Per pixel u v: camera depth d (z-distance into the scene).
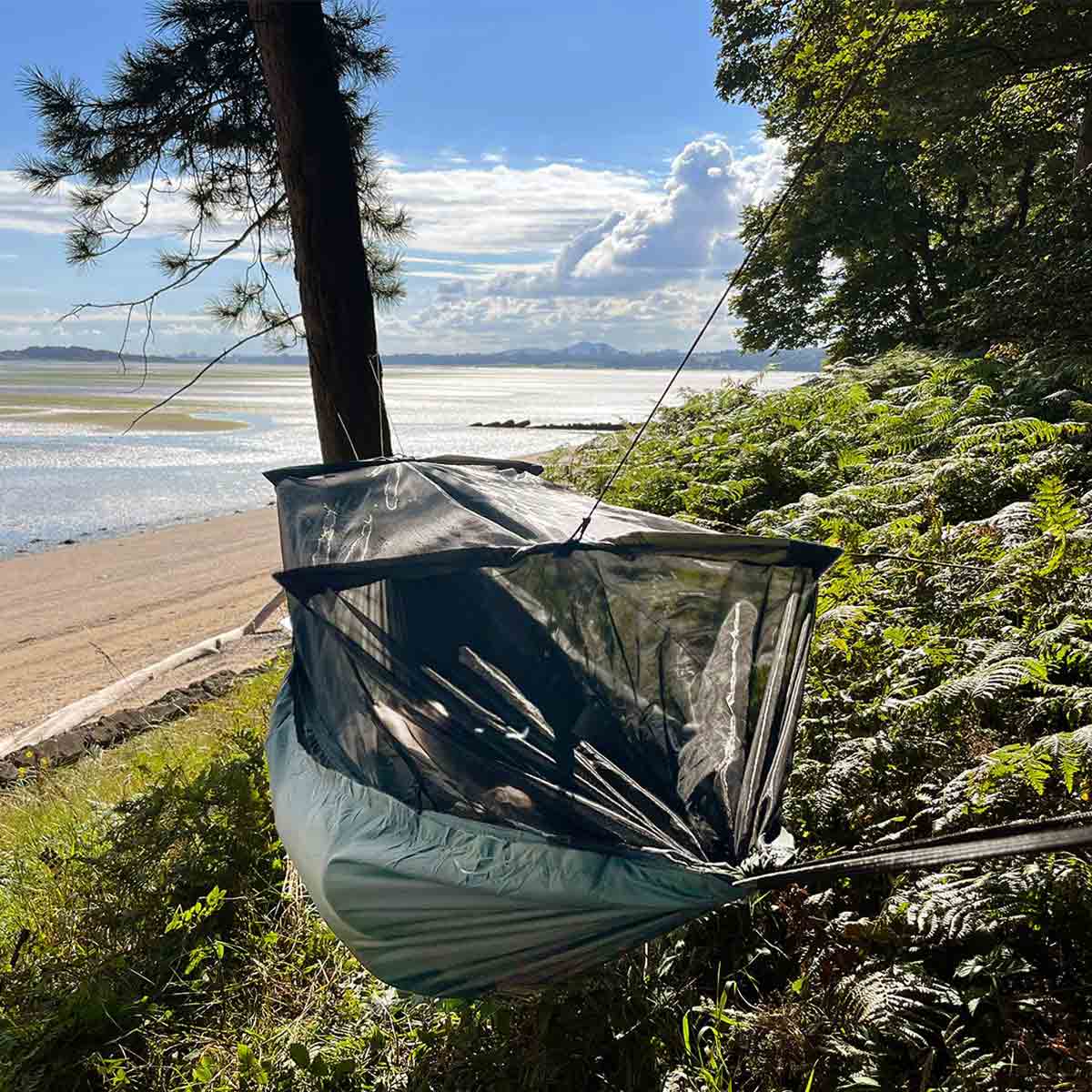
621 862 2.91
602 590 3.61
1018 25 15.07
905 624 5.77
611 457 12.36
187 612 14.05
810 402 12.37
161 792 5.88
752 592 3.66
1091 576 5.53
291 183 8.43
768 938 3.92
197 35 9.15
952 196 23.83
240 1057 3.78
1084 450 8.77
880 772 4.35
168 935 4.90
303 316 8.73
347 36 9.95
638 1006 3.65
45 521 22.53
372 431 8.80
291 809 3.66
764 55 21.94
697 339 3.32
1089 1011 3.17
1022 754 3.83
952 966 3.49
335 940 4.52
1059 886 3.40
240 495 26.34
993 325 13.86
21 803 7.30
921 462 9.21
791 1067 3.23
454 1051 3.67
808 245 23.53
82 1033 4.26
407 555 3.58
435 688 3.31
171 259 9.41
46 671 11.65
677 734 3.28
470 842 3.09
